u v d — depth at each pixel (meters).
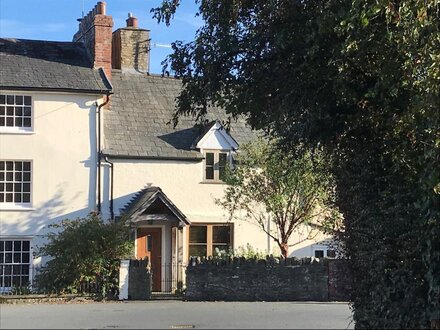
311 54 10.74
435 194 9.09
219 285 21.66
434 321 9.21
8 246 24.03
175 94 29.00
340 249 11.62
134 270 21.33
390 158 10.44
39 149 24.62
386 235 10.13
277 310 16.58
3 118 24.47
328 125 11.34
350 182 10.89
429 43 10.21
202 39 12.77
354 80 11.06
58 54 26.86
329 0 10.94
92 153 25.12
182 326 12.58
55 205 24.52
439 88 9.58
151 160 25.80
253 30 12.69
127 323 13.12
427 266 9.40
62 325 12.71
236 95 12.88
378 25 10.69
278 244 24.92
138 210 23.48
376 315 10.29
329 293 21.64
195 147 26.53
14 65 25.31
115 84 28.23
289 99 11.78
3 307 17.62
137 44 26.92
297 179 22.48
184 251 25.70
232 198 25.16
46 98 24.84
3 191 24.27
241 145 25.50
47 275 21.42
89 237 21.39
